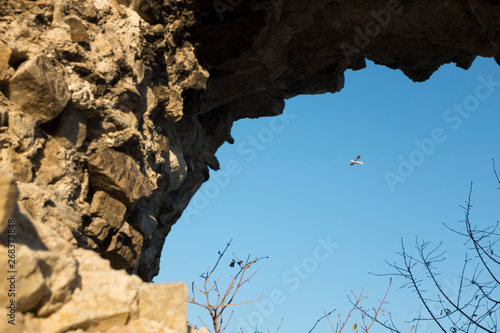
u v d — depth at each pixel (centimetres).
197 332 470
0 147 522
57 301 396
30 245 406
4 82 556
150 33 764
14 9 596
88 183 630
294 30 961
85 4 689
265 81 1026
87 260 470
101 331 400
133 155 710
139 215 721
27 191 515
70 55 632
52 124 596
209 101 1030
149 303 430
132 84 708
